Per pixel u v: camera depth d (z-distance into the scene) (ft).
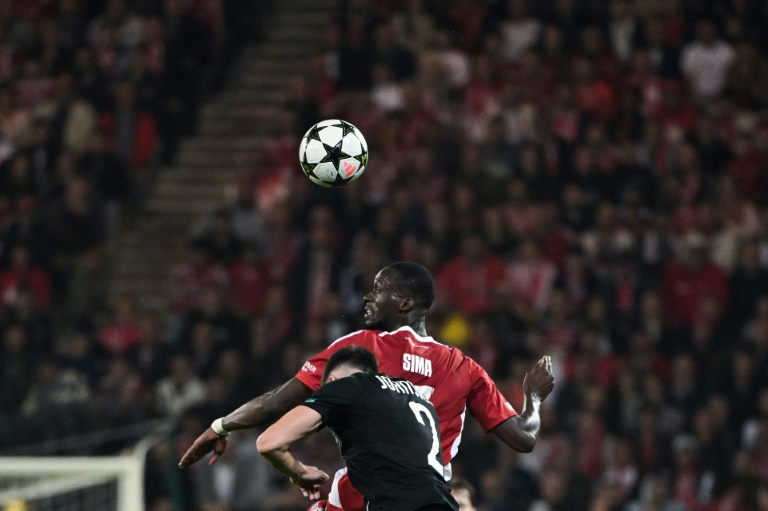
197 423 152.46
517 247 178.81
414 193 187.83
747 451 155.02
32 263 196.44
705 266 174.29
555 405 161.68
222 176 218.18
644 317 171.63
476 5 216.54
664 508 151.84
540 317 170.81
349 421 64.54
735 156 196.13
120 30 225.56
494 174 190.90
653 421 157.79
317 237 182.91
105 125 214.28
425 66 205.77
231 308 180.86
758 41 215.92
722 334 169.27
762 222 184.24
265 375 167.43
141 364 177.37
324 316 172.65
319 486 64.64
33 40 230.68
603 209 180.96
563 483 152.46
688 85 204.64
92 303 199.93
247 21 236.22
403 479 63.46
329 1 242.78
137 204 215.51
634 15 221.87
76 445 127.75
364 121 204.54
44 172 209.05
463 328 168.76
